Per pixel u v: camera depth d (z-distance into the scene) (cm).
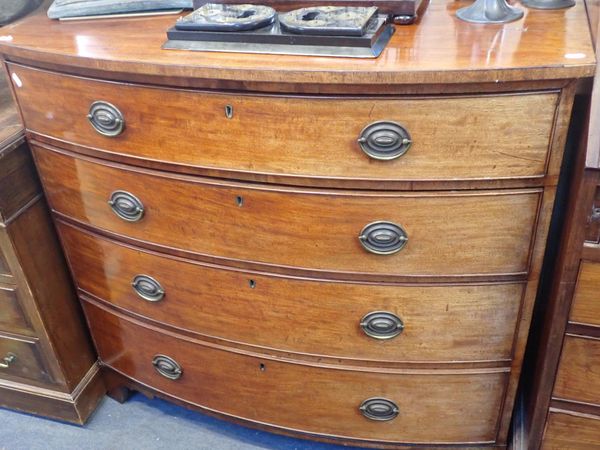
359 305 109
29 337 138
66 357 142
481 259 100
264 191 100
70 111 107
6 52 105
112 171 110
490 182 92
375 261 103
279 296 112
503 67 81
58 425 151
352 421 127
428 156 91
